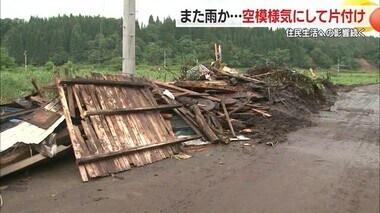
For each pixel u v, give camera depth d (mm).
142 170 7215
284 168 7773
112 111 7777
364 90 30469
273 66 20219
